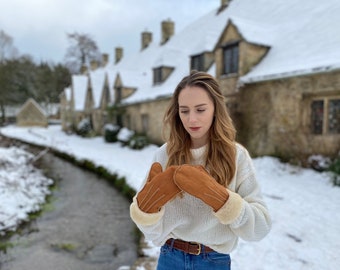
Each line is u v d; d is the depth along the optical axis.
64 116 35.12
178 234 1.24
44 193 7.98
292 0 12.22
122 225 5.83
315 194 5.90
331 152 7.47
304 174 7.29
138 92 19.23
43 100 52.38
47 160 13.73
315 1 10.76
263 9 13.69
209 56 12.95
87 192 8.27
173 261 1.29
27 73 51.41
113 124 20.41
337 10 9.24
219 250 1.23
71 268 4.17
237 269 3.30
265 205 1.17
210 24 18.17
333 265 3.36
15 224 5.74
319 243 3.89
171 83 15.67
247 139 9.61
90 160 11.85
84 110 29.64
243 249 3.78
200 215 1.17
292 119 8.25
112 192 8.22
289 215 4.88
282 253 3.65
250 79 9.15
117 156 12.74
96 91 26.73
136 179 8.19
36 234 5.40
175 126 1.29
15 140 21.00
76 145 18.08
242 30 9.79
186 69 15.54
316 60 7.73
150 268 3.48
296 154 8.07
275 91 8.69
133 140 15.58
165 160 1.35
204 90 1.16
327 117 7.66
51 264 4.29
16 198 6.73
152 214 1.04
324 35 8.59
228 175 1.18
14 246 4.90
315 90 7.64
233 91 9.98
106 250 4.75
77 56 54.47
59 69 53.84
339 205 5.23
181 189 1.01
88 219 6.17
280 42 9.98
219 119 1.21
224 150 1.20
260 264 3.41
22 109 39.84
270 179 7.18
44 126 40.75
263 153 9.09
